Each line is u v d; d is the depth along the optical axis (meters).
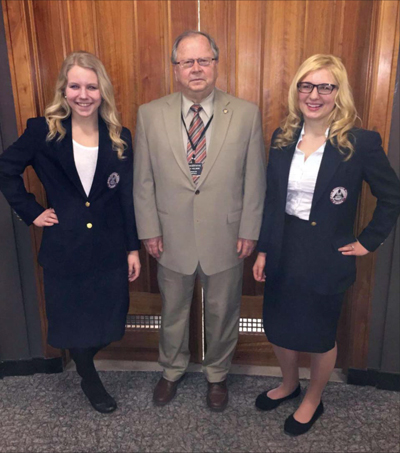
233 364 2.47
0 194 2.12
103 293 1.89
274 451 1.81
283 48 2.03
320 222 1.64
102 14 2.05
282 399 2.07
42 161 1.73
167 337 2.11
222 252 1.90
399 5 1.81
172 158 1.82
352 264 1.71
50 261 1.79
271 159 1.76
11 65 2.00
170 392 2.13
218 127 1.79
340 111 1.59
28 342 2.33
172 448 1.83
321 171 1.60
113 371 2.40
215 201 1.84
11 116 2.06
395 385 2.20
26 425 1.97
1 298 2.25
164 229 1.92
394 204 1.62
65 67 1.65
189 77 1.71
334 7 1.95
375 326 2.17
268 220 1.81
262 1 1.97
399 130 1.94
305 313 1.73
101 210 1.79
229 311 2.03
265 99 2.10
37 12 2.04
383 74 1.89
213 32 2.04
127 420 2.00
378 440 1.86
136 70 2.11
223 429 1.94
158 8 2.02
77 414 2.04
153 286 2.40
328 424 1.96
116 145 1.78
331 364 1.85
